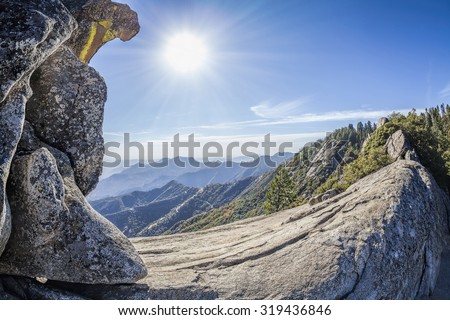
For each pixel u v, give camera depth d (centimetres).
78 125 988
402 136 2400
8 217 729
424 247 1192
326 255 1026
